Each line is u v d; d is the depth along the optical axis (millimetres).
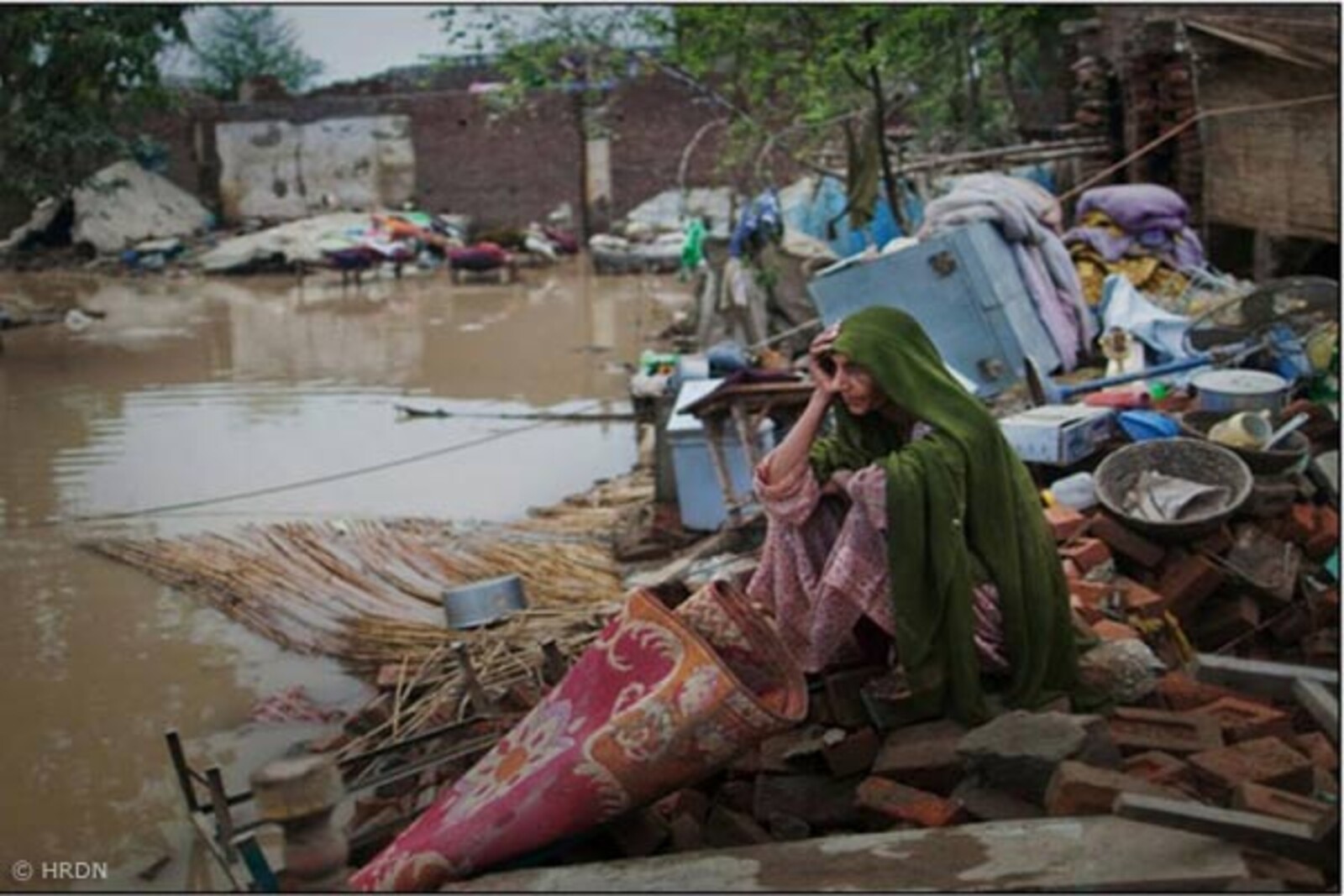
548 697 4562
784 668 4562
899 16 15641
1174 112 12719
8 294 26219
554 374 16109
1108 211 10898
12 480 11383
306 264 29031
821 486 4953
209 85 36531
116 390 15562
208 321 21859
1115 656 5180
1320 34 10664
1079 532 6297
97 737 6453
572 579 8055
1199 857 3697
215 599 8234
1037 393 8141
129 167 33281
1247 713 4859
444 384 15617
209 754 6258
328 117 34688
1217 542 6148
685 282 25578
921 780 4594
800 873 3891
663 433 9070
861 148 15828
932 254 9430
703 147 32906
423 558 8695
